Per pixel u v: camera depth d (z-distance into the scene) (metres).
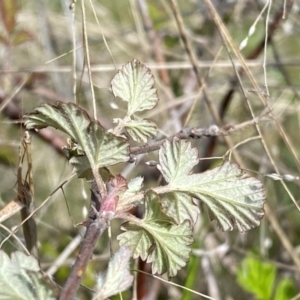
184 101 0.43
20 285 0.14
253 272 0.37
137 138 0.18
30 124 0.17
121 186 0.16
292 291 0.37
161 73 0.45
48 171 0.50
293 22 0.46
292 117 0.53
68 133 0.16
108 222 0.15
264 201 0.18
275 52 0.42
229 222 0.18
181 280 0.39
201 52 0.50
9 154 0.43
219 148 0.47
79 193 0.48
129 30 0.50
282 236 0.36
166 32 0.51
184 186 0.17
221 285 0.42
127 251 0.15
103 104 0.47
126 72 0.18
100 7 0.57
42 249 0.39
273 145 0.49
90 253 0.14
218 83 0.46
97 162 0.16
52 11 0.58
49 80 0.50
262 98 0.29
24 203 0.22
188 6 0.58
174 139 0.18
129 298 0.31
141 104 0.19
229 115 0.50
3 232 0.27
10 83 0.42
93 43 0.52
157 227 0.16
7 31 0.40
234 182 0.18
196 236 0.36
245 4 0.48
